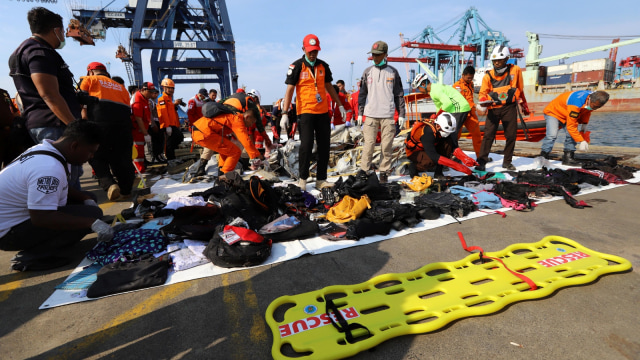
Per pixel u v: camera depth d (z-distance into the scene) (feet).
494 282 6.55
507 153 17.30
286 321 5.49
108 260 7.64
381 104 14.76
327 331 5.24
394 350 4.93
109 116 12.83
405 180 15.96
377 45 14.40
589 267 6.96
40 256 7.73
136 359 4.85
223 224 8.91
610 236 8.73
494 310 5.64
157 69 119.75
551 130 18.29
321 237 9.17
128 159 13.96
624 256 7.58
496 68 16.57
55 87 9.59
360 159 18.22
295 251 8.38
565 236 8.84
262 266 7.66
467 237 9.07
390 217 9.62
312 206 11.75
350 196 11.66
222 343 5.17
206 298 6.42
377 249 8.45
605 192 12.88
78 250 8.80
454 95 16.02
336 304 5.92
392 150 16.43
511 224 9.90
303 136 13.58
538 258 7.50
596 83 184.14
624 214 10.34
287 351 4.98
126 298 6.47
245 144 14.28
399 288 6.42
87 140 7.39
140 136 19.95
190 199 10.16
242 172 18.07
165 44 106.83
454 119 13.52
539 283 6.37
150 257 7.82
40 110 10.00
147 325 5.64
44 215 6.85
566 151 17.98
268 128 57.52
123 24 129.70
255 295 6.47
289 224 9.10
